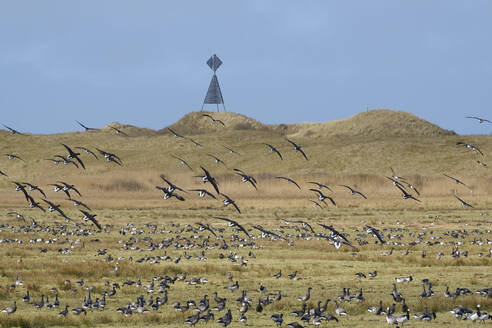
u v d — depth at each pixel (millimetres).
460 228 78812
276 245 61938
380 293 36344
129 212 100750
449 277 41938
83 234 69938
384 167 160625
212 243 64062
